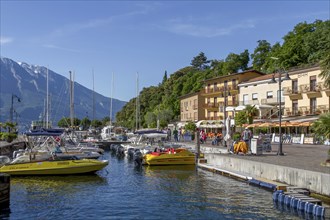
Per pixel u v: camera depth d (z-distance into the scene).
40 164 30.19
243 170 27.16
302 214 16.73
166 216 17.09
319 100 58.44
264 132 61.34
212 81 89.06
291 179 20.84
